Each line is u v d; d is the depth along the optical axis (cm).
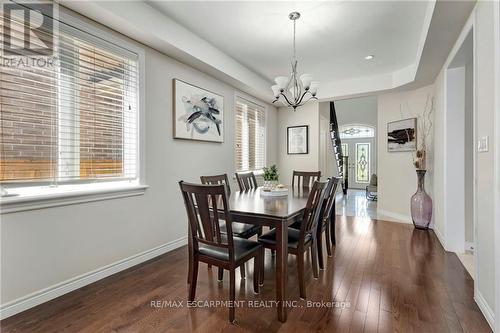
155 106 281
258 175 491
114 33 239
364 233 369
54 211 197
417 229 388
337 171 864
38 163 191
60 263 201
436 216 362
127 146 257
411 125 424
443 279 227
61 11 200
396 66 394
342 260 272
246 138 464
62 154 205
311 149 530
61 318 172
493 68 164
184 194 184
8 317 172
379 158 495
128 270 248
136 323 168
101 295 202
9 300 174
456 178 298
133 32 241
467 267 252
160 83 287
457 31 239
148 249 276
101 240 230
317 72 424
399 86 409
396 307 185
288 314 178
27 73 183
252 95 471
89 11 207
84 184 224
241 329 162
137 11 232
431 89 392
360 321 170
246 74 404
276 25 277
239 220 193
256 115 497
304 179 364
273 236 219
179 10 252
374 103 852
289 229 237
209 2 239
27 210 182
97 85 229
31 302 184
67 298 197
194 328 163
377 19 262
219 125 381
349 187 1026
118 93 247
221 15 260
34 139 188
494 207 160
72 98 211
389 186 475
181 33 280
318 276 235
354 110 878
